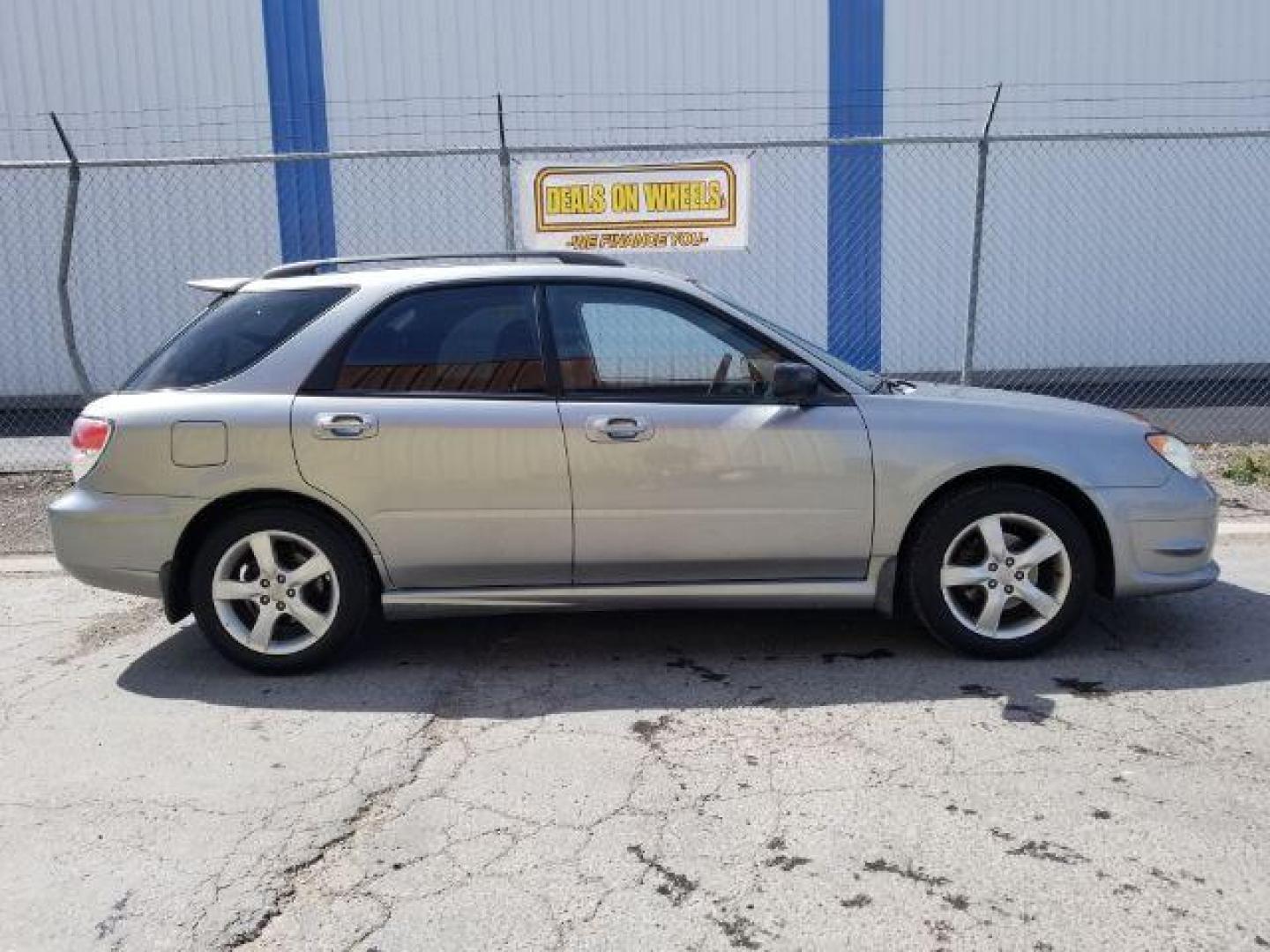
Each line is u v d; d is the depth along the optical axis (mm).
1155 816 3230
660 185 9055
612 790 3492
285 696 4371
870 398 4504
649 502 4414
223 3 12555
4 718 4238
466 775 3631
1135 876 2922
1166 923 2715
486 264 4641
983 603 4520
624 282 4543
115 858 3156
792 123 12828
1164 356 13281
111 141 12758
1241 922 2711
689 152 12859
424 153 8305
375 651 4879
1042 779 3480
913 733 3852
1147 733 3812
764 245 13047
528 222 9133
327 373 4457
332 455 4371
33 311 13062
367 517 4406
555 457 4391
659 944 2688
